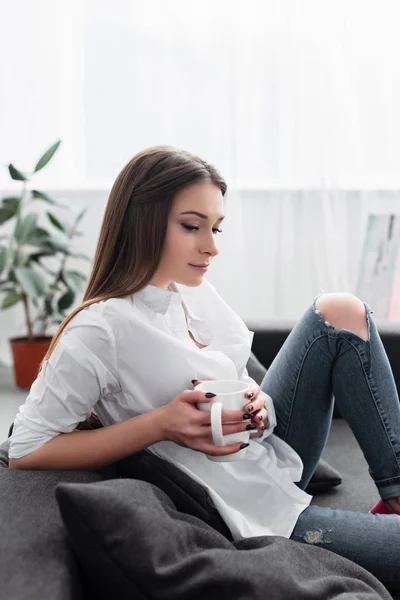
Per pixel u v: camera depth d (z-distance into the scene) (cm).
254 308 364
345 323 142
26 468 125
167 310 137
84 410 126
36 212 364
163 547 101
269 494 136
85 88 348
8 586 93
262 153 349
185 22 342
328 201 345
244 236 358
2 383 375
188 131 349
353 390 141
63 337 126
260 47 342
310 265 354
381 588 115
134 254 131
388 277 333
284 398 150
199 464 133
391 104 341
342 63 338
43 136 357
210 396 120
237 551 106
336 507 162
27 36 350
